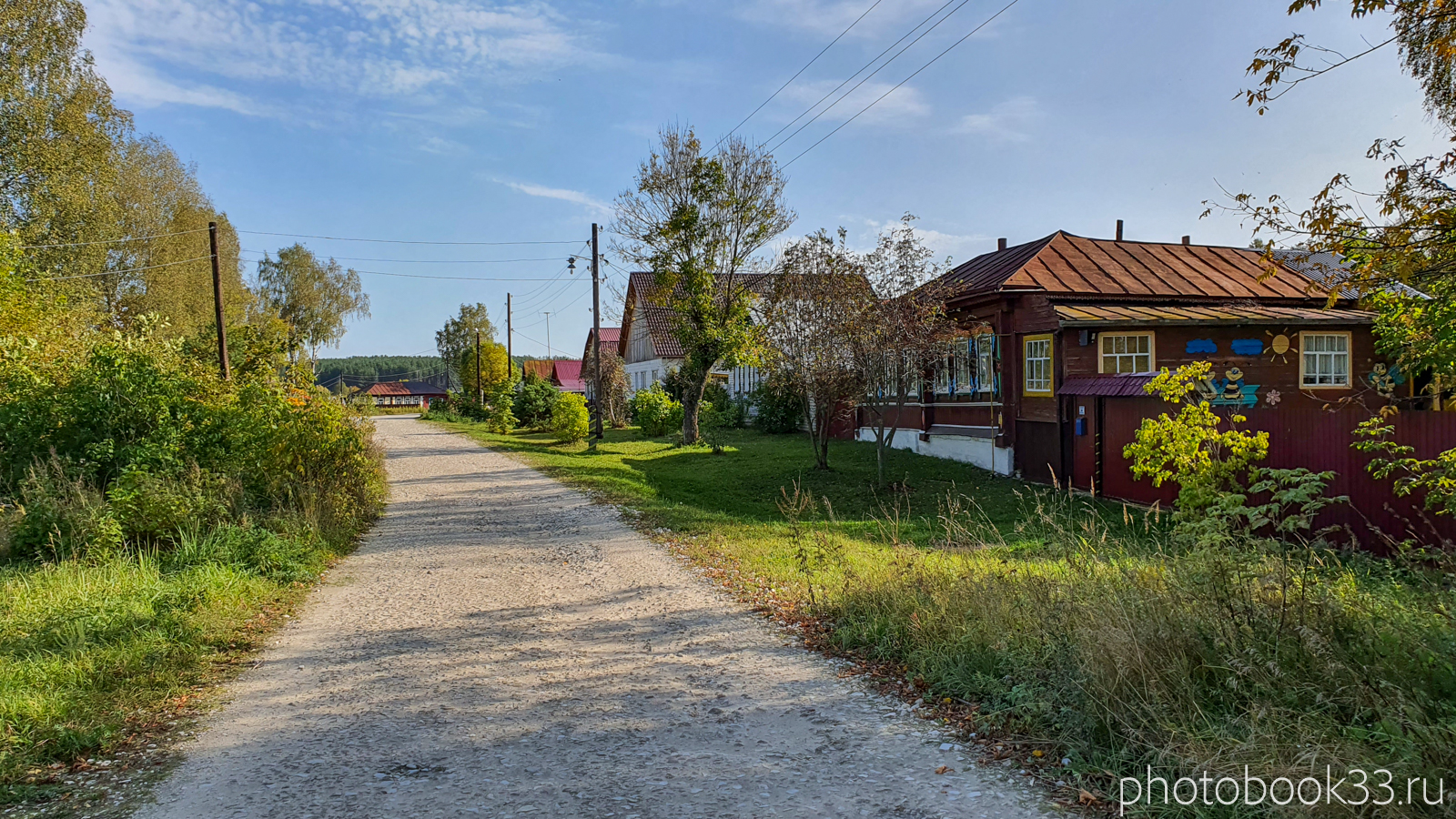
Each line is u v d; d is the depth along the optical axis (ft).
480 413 152.05
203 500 29.32
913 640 17.62
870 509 45.29
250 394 36.45
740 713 14.70
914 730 13.67
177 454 33.12
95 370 33.99
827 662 17.53
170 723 14.67
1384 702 11.30
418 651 19.02
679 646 19.02
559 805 11.18
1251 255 60.80
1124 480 41.83
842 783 11.71
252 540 27.78
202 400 36.42
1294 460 32.24
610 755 12.90
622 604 23.07
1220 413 35.53
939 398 62.80
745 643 19.10
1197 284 53.42
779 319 52.49
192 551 26.55
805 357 51.83
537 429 118.93
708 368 84.12
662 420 93.56
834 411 56.59
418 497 47.34
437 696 15.89
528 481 53.67
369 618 22.15
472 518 39.68
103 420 33.04
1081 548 20.29
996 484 49.93
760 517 42.91
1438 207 19.13
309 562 28.32
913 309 47.96
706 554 29.55
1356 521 29.86
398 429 128.67
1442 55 19.54
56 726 13.70
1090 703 12.75
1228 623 13.55
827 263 49.62
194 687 16.65
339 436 39.11
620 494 45.93
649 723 14.26
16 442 32.32
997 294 51.29
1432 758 9.79
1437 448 27.30
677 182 80.59
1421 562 17.78
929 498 47.21
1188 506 27.30
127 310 118.93
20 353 36.60
